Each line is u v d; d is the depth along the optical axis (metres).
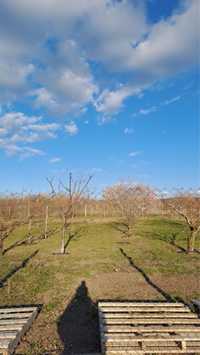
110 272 12.14
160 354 5.60
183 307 7.90
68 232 25.23
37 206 26.47
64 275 11.69
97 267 12.99
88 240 21.25
